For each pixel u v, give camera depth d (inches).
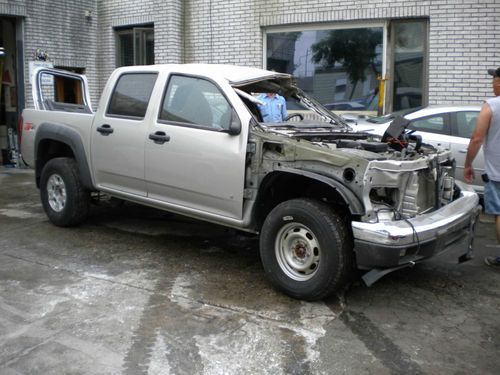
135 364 131.6
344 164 160.2
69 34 458.0
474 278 195.9
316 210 163.2
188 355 136.2
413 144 201.5
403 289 184.2
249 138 180.7
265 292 178.4
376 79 379.6
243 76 201.2
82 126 237.5
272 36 409.7
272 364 132.6
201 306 166.4
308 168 168.6
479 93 347.3
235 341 143.7
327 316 160.4
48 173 253.4
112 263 206.2
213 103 194.2
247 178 181.9
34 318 156.6
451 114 293.1
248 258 215.0
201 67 209.6
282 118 225.3
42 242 232.5
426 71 363.6
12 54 438.6
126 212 286.7
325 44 392.2
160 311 162.2
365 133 218.5
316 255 167.2
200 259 212.5
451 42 349.4
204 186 192.7
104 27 476.7
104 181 232.8
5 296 172.6
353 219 163.3
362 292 180.9
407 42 368.5
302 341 144.3
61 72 289.0
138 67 224.4
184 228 258.4
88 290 178.4
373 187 159.6
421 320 159.6
